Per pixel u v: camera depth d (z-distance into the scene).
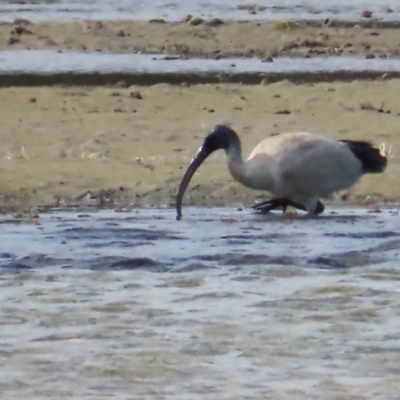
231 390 9.04
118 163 19.39
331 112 22.80
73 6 39.09
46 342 10.26
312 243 14.41
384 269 13.06
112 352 9.98
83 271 12.97
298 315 11.11
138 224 15.59
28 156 19.73
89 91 23.98
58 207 17.38
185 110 22.77
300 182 16.41
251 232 15.09
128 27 32.00
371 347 10.12
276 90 24.36
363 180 18.59
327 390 9.01
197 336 10.45
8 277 12.69
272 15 36.28
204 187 18.31
